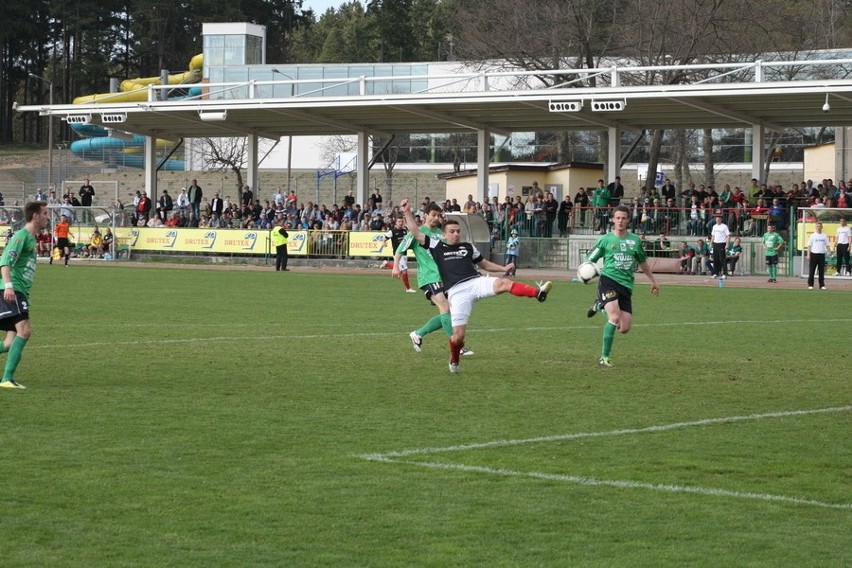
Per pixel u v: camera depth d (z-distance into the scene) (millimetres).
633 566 7648
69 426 12102
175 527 8383
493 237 55719
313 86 86938
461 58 77125
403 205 16734
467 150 93938
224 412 13102
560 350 20156
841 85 45500
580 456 10961
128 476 9859
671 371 17406
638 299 35031
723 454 11148
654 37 64750
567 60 68438
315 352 19297
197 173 99625
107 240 61125
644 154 87375
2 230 61875
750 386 15883
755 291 39719
